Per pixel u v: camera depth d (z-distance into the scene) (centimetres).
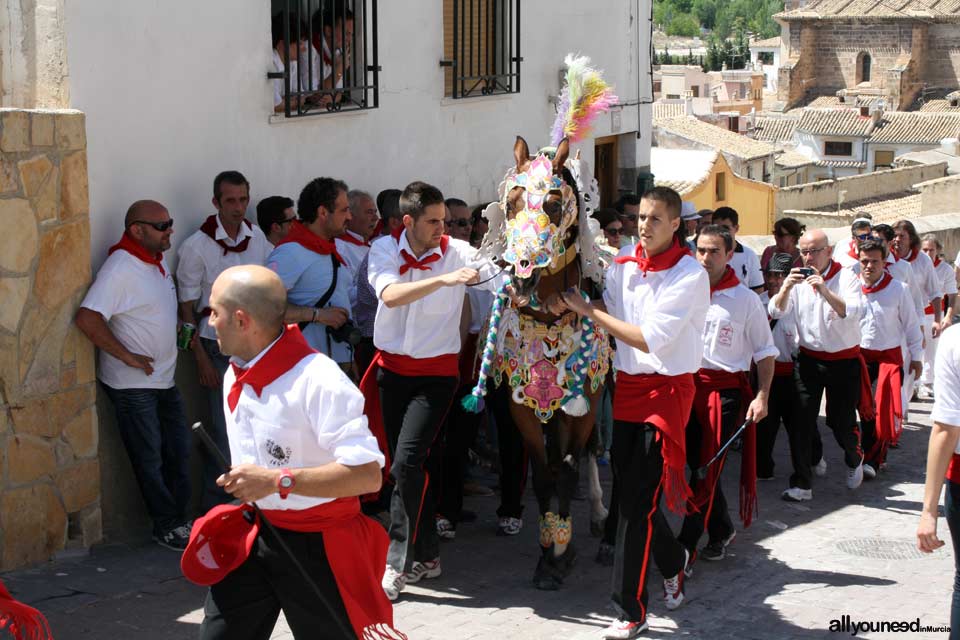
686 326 581
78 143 659
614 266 607
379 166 941
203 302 738
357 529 443
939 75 7556
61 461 663
